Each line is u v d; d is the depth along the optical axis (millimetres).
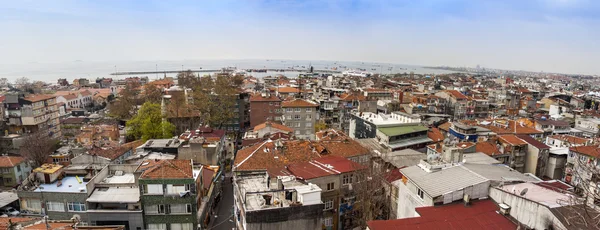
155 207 48000
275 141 65188
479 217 33094
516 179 39000
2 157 75750
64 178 57188
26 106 108188
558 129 105688
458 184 36844
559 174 77062
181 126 111125
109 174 57406
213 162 71812
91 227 34531
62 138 118938
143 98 153750
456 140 75375
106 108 180250
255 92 165125
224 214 63156
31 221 35625
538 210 30406
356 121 101562
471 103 145750
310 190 37969
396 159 64562
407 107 141500
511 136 81375
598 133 100062
